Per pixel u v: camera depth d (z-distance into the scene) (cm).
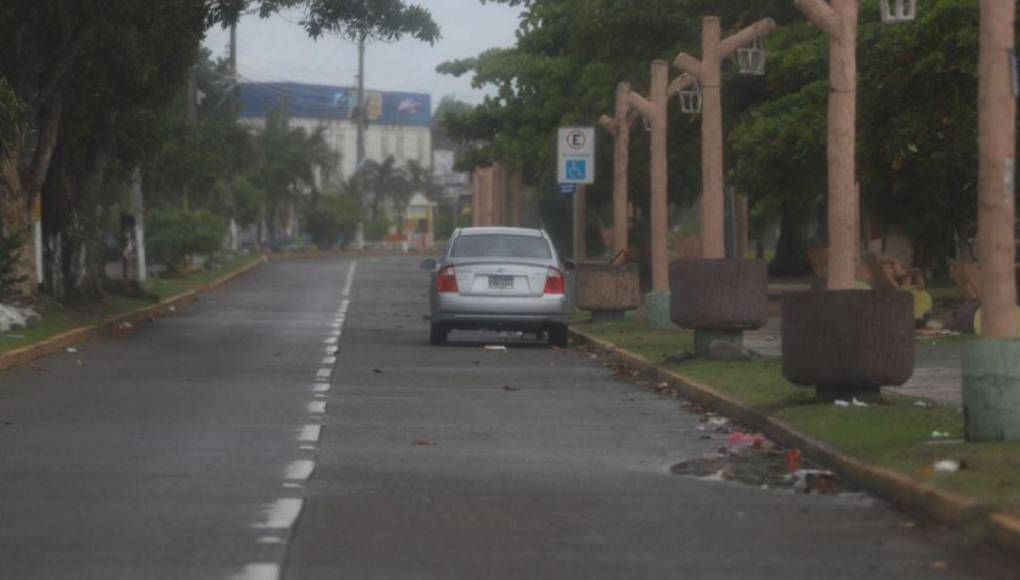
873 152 3472
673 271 2506
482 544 1083
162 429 1736
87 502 1242
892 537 1112
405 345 3244
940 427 1539
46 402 2027
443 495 1291
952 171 4056
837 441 1478
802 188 4100
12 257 3466
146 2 3344
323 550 1055
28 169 3644
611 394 2194
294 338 3475
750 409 1769
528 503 1254
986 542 1069
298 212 14950
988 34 1406
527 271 3144
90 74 3597
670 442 1650
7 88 2956
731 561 1030
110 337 3434
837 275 2072
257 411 1936
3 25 3241
